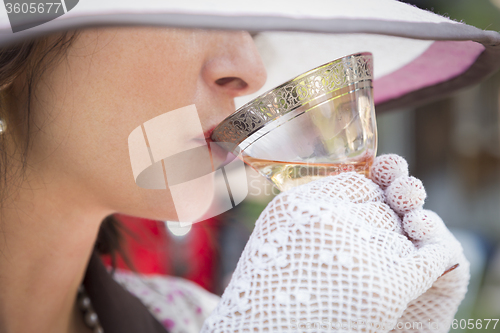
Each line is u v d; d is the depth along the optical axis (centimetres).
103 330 96
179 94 57
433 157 466
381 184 66
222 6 35
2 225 69
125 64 54
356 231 56
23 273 75
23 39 35
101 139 58
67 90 55
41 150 61
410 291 54
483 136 466
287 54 78
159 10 34
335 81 56
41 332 82
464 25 56
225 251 178
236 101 63
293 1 37
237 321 55
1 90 57
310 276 54
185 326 115
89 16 34
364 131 60
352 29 38
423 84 88
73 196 68
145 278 129
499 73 456
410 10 52
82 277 90
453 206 455
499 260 301
